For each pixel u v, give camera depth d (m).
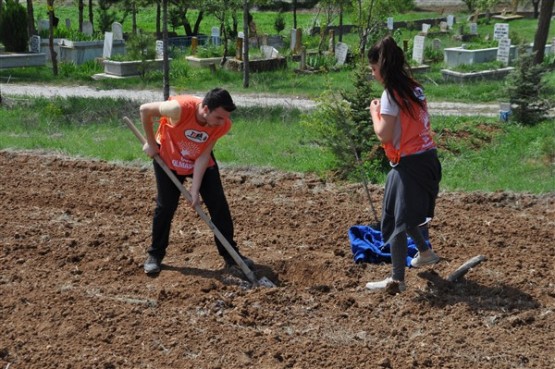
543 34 21.64
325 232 7.06
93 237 6.82
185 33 35.97
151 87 21.73
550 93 16.31
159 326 5.04
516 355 4.70
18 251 6.44
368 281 5.90
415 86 5.20
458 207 7.98
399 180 5.31
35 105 15.98
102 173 9.30
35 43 26.64
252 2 25.59
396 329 5.04
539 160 10.52
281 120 14.50
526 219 7.50
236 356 4.66
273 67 24.88
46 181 8.86
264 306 5.40
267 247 6.66
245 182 9.04
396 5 25.97
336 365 4.57
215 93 5.35
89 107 15.61
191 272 6.01
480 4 41.00
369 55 5.21
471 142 11.88
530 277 5.95
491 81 21.20
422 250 5.66
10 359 4.59
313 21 37.62
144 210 7.74
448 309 5.34
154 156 5.73
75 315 5.18
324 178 8.98
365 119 9.20
